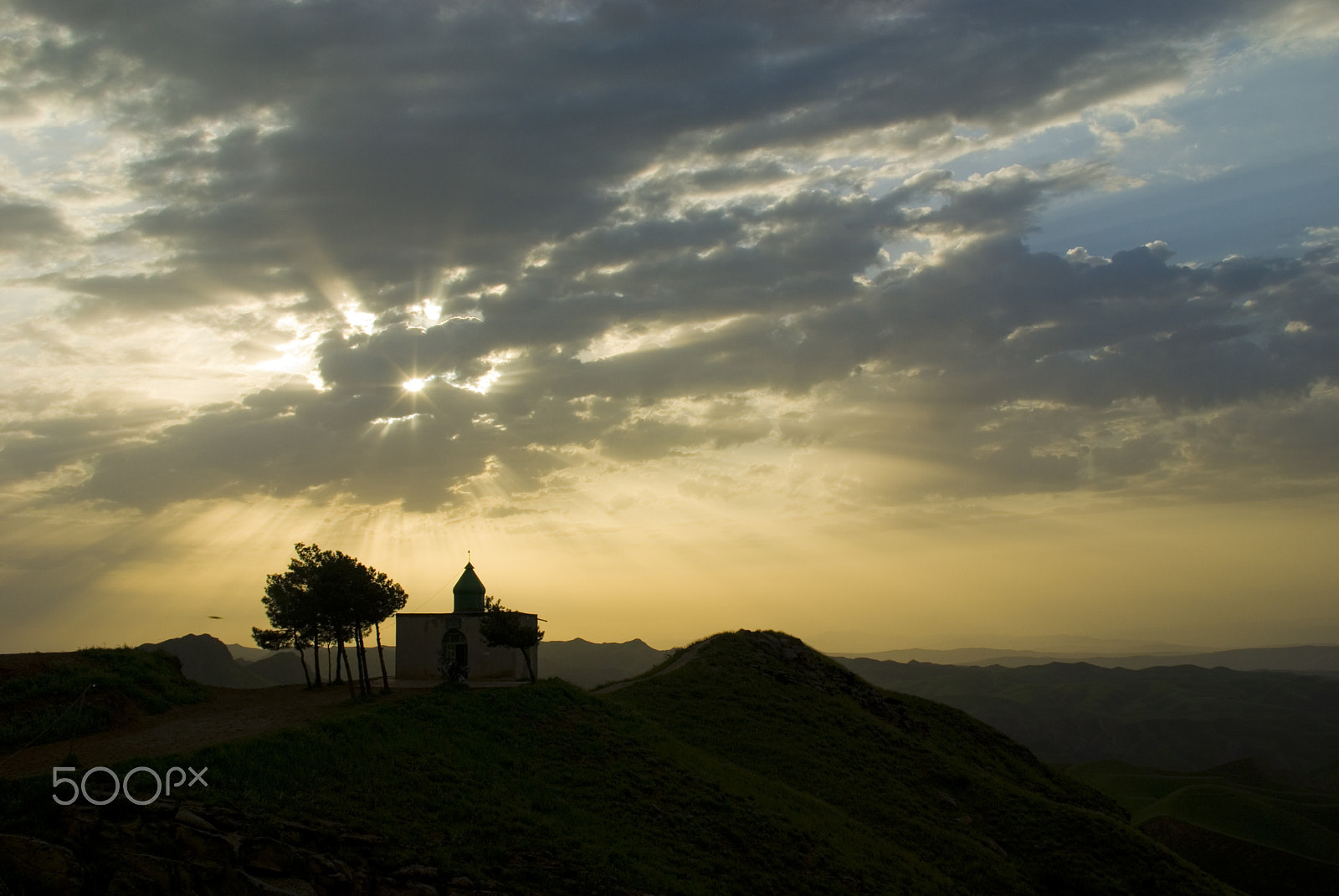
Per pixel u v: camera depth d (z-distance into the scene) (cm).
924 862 4641
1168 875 5034
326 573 5269
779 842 4147
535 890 3131
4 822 2689
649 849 3694
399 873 2950
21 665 4503
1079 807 6550
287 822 2984
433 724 4291
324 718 4122
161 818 2833
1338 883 9462
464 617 6062
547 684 5388
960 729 7831
